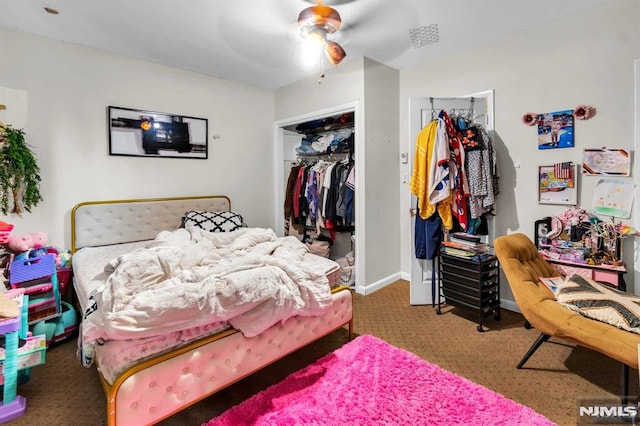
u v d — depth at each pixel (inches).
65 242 110.9
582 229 92.1
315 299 73.9
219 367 60.2
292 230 169.9
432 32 104.3
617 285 82.7
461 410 61.7
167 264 68.6
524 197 105.8
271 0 84.4
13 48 99.8
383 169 133.6
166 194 133.6
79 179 113.1
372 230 129.7
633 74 85.1
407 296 125.5
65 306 96.9
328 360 79.0
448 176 103.9
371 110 126.3
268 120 165.6
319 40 90.7
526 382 70.9
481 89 114.3
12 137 97.0
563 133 96.8
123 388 49.0
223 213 133.8
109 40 108.0
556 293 74.7
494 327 98.3
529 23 99.1
